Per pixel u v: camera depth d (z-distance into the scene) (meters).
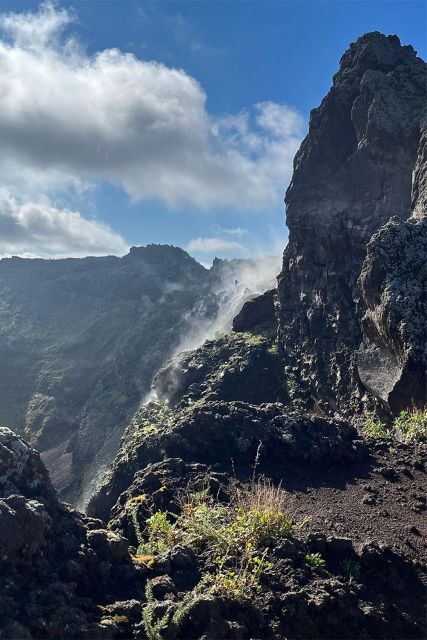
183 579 4.19
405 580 4.48
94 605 3.65
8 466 4.32
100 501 13.71
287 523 4.79
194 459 7.28
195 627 3.56
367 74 19.59
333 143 20.50
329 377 17.50
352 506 5.85
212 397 19.09
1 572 3.50
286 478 6.63
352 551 4.62
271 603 3.92
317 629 3.81
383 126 18.08
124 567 4.14
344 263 19.19
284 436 7.34
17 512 3.72
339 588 4.15
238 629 3.58
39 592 3.49
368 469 6.94
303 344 19.67
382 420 13.06
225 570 4.18
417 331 11.55
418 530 5.32
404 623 3.99
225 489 6.26
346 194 19.62
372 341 13.46
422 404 11.21
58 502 4.55
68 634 3.31
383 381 12.52
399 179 17.95
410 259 12.63
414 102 18.62
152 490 6.46
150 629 3.44
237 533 4.64
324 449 7.17
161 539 4.86
